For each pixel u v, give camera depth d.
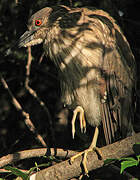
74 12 7.69
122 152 5.84
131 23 9.81
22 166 8.40
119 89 7.99
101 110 7.52
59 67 7.73
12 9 9.34
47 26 7.85
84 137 8.00
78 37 7.42
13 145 8.75
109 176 8.45
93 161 6.02
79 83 7.48
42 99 9.85
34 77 9.91
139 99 9.52
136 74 8.96
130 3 10.03
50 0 9.08
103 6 9.45
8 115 9.73
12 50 8.35
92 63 7.39
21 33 9.16
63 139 9.21
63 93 7.90
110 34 7.90
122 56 8.17
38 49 9.52
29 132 9.13
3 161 6.89
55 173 6.03
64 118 9.44
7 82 9.89
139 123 9.43
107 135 7.54
